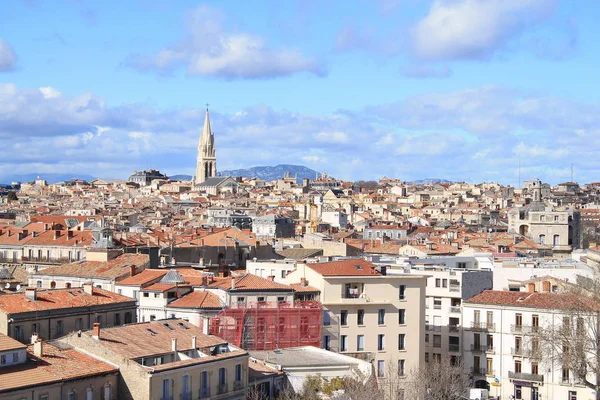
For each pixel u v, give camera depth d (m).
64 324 161.12
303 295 182.62
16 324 152.88
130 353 134.12
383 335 188.12
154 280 187.38
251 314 173.88
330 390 150.50
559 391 196.88
